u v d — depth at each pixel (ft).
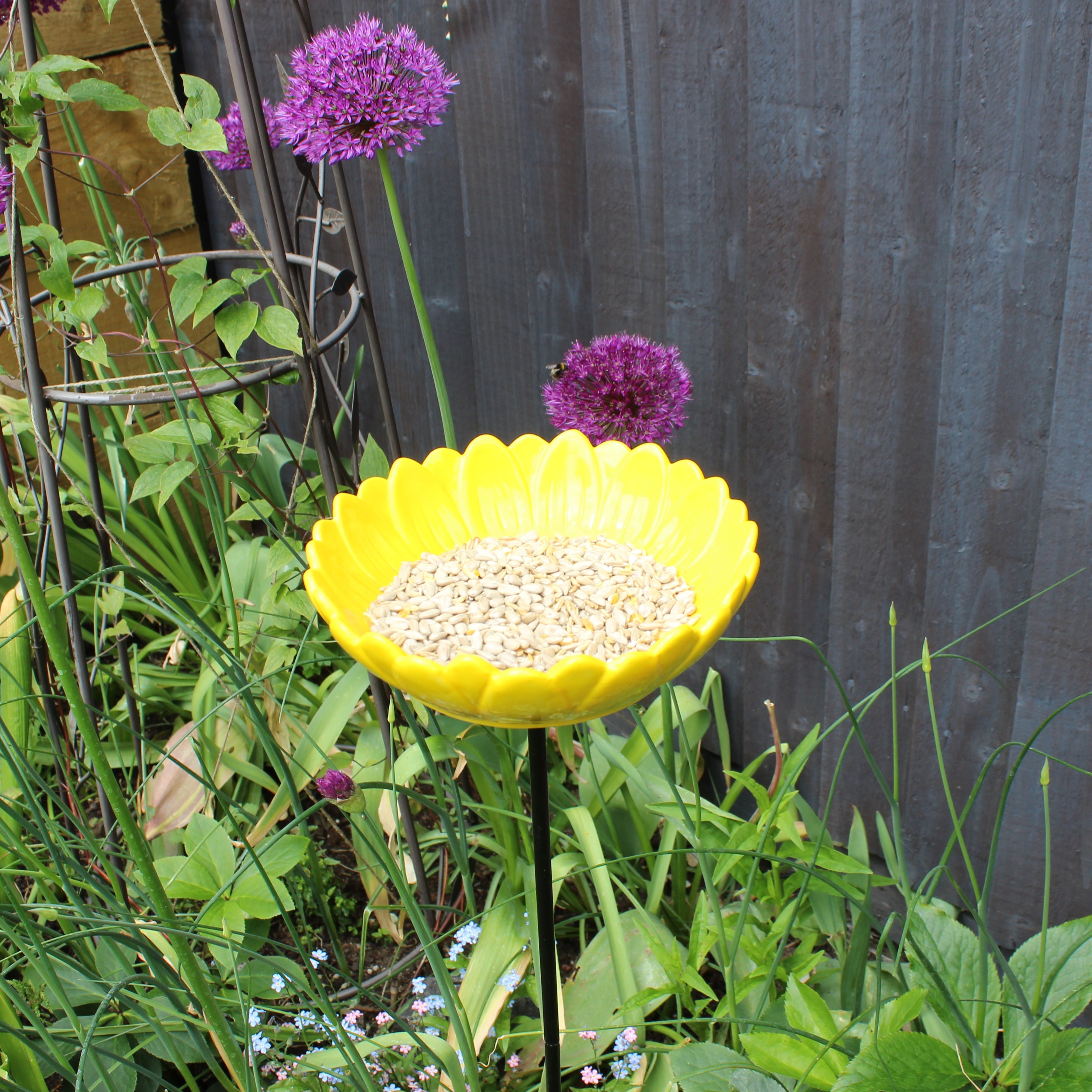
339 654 4.92
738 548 3.51
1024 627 4.47
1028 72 4.05
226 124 4.66
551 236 5.11
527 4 4.83
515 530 3.84
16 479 5.48
